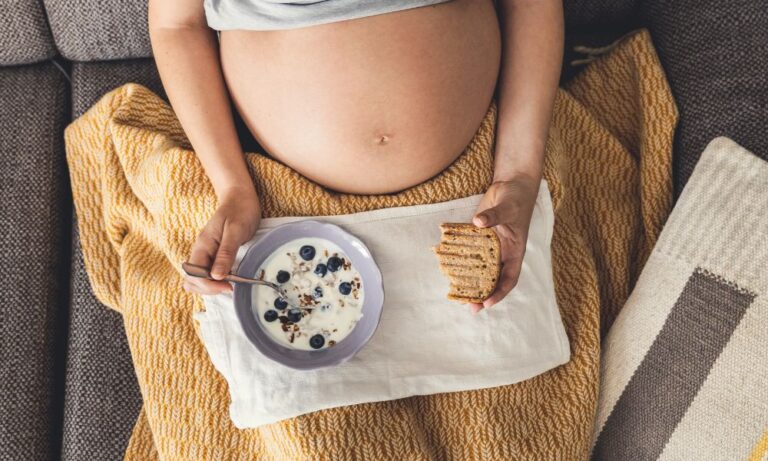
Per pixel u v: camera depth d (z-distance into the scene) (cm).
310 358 80
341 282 83
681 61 106
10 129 113
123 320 105
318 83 79
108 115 107
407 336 85
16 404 100
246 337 79
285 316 81
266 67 81
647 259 103
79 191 108
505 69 93
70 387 102
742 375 83
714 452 83
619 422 93
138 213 100
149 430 97
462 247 80
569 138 109
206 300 84
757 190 89
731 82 100
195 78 87
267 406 80
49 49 112
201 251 77
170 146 95
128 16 107
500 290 82
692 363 87
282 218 85
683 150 104
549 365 90
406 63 79
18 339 102
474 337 86
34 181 110
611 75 113
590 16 116
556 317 92
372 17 78
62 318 109
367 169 85
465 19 83
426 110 82
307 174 88
